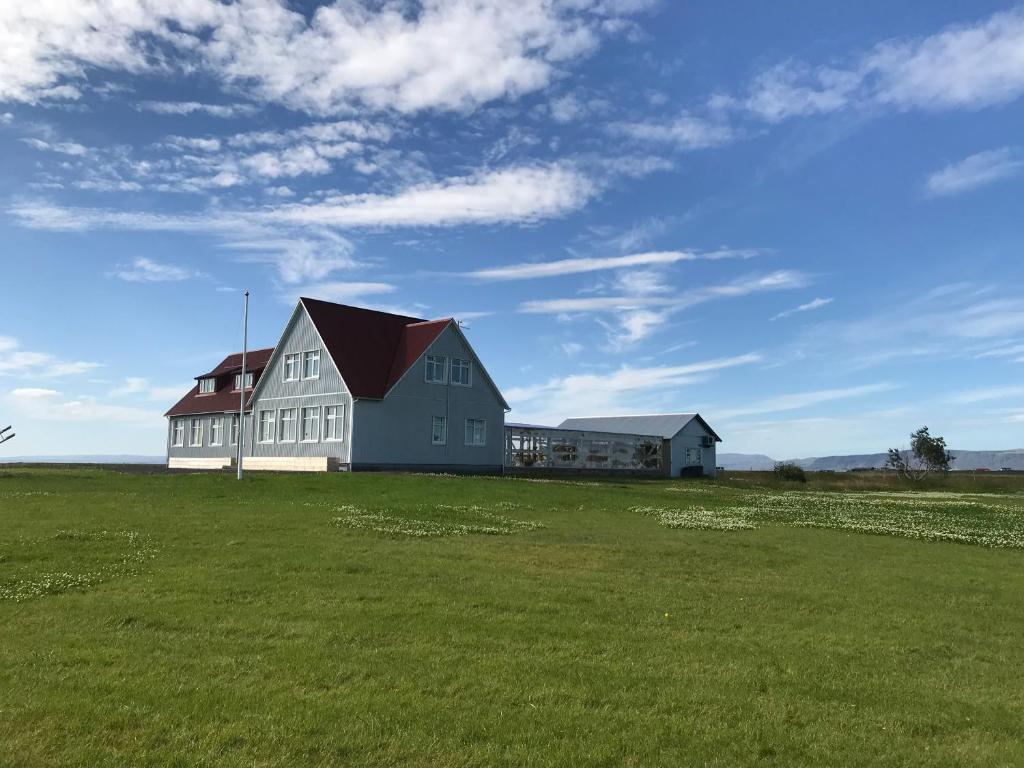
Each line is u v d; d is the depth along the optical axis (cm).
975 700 797
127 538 1566
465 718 678
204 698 701
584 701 737
